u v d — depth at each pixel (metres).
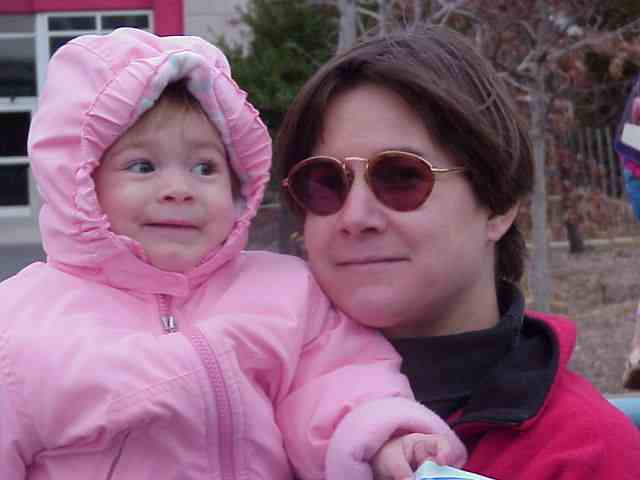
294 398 2.00
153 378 1.87
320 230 1.95
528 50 6.00
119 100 1.99
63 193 2.06
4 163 15.04
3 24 14.86
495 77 1.98
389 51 1.92
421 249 1.87
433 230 1.87
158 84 2.01
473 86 1.92
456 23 6.01
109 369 1.88
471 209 1.92
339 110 1.93
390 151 1.87
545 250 6.26
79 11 14.67
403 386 1.94
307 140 2.01
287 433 1.99
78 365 1.89
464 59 1.94
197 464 1.91
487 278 2.02
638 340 3.38
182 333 1.96
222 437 1.92
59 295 2.03
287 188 2.03
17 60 14.98
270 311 2.04
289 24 8.84
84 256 2.04
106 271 2.04
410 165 1.85
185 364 1.89
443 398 1.94
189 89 2.07
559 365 1.91
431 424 1.81
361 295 1.93
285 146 2.05
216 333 1.95
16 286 2.06
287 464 2.01
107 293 2.05
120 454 1.90
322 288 2.09
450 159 1.89
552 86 6.47
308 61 8.61
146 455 1.90
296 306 2.05
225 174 2.13
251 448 1.95
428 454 1.72
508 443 1.82
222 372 1.92
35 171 2.11
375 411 1.83
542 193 6.15
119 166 2.04
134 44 2.09
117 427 1.86
